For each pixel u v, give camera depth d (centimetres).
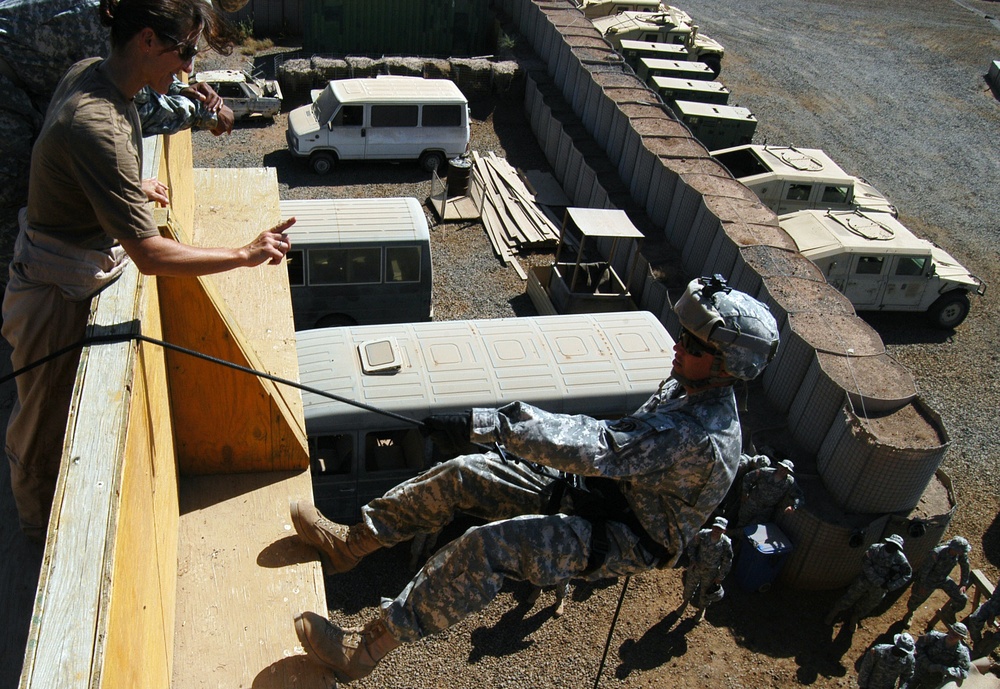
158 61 231
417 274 1449
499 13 2998
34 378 259
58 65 322
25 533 283
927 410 1153
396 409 1053
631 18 2862
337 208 1461
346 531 292
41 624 162
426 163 2159
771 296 1350
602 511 250
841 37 3438
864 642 1077
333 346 1123
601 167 2025
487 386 1098
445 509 271
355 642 259
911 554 1142
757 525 1127
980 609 1070
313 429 1036
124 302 248
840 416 1140
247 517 311
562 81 2416
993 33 3600
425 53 2903
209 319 291
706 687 989
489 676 963
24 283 247
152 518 240
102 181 222
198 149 2161
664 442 232
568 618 1041
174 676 253
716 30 3378
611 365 1151
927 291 1725
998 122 2791
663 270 1645
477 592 243
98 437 203
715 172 1755
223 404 310
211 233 487
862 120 2719
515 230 1916
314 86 2447
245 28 2852
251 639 268
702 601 1035
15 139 325
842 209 1867
